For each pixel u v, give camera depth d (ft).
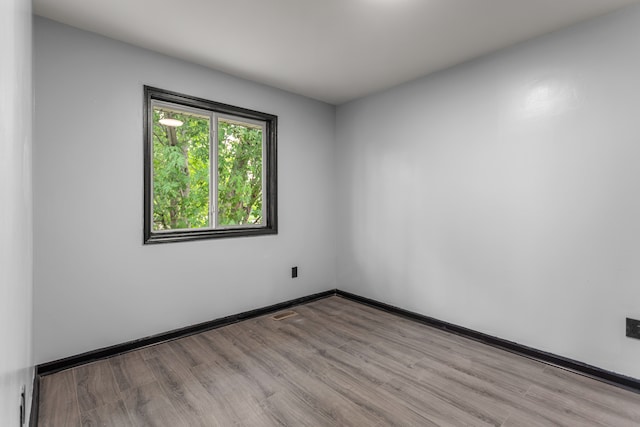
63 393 6.22
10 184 2.79
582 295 7.04
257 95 10.49
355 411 5.76
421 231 10.11
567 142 7.17
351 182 12.40
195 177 9.66
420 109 10.04
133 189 8.05
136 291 8.13
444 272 9.54
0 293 2.31
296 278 11.79
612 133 6.59
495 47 8.08
